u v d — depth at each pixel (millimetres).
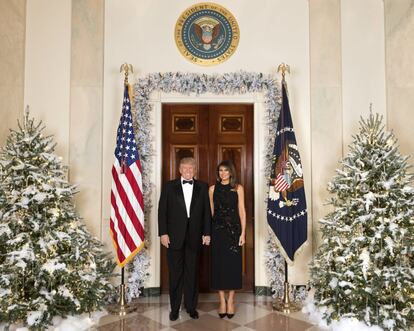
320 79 4367
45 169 3395
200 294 4359
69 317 3213
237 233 3537
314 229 4258
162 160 4512
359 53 4414
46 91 4316
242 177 4516
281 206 3842
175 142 4539
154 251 4289
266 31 4465
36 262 3082
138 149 4234
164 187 3566
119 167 3795
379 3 4449
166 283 4414
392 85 4324
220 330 3229
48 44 4352
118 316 3576
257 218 4344
